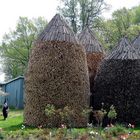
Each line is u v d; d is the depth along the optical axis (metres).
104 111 22.39
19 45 62.53
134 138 16.58
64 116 21.77
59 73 22.61
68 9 55.91
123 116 23.81
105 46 54.16
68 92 22.59
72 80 22.73
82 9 55.75
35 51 23.22
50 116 22.11
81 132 17.50
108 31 56.47
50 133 16.52
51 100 22.47
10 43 62.91
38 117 22.61
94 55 27.20
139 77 24.11
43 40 23.05
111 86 24.20
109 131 17.91
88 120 23.38
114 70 24.27
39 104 22.66
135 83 23.98
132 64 24.12
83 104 23.00
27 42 62.34
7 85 48.34
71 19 55.81
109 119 23.80
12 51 62.88
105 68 24.59
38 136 16.47
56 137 16.22
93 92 24.98
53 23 23.73
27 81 23.50
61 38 22.97
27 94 23.36
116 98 24.02
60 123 21.97
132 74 24.02
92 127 21.12
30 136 16.47
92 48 27.39
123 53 24.53
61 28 23.45
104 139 16.23
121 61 24.22
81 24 55.78
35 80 22.89
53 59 22.69
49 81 22.59
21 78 46.59
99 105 24.50
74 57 22.92
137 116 23.88
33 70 23.08
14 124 24.75
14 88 47.34
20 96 46.28
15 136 16.38
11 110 42.34
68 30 23.53
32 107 22.92
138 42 29.75
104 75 24.52
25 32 62.28
